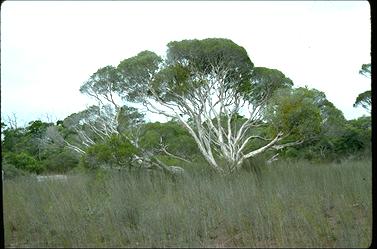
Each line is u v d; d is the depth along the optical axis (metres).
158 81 18.58
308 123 16.50
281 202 9.84
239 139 18.28
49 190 11.77
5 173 15.70
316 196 10.38
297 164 14.45
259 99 19.30
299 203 9.91
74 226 8.74
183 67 18.55
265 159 17.14
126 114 19.58
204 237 8.33
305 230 7.97
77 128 20.88
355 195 9.98
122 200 10.32
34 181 13.30
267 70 19.12
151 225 8.52
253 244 7.72
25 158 18.97
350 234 7.46
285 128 17.08
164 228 8.47
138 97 19.39
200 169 16.45
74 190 11.96
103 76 19.34
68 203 10.06
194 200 10.36
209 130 18.45
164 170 16.09
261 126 19.50
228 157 17.22
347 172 11.60
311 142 17.27
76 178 14.13
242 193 10.52
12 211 10.17
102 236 8.46
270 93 19.11
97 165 15.16
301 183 11.85
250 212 9.18
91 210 9.55
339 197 10.18
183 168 17.02
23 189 12.32
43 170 19.36
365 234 7.53
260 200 10.06
